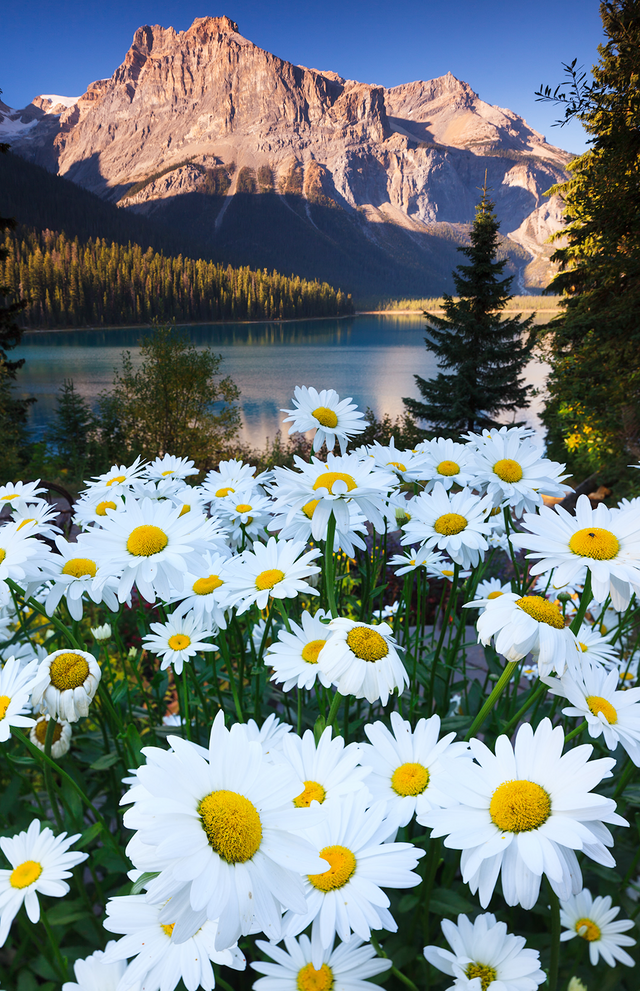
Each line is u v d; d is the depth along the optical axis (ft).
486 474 6.07
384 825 3.47
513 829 2.94
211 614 5.71
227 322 515.50
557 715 6.52
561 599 6.14
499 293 64.85
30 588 5.37
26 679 4.36
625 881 4.32
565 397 41.52
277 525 6.02
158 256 473.67
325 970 3.31
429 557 7.14
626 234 31.17
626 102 26.81
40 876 3.70
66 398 65.62
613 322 32.37
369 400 168.45
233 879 2.35
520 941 3.33
